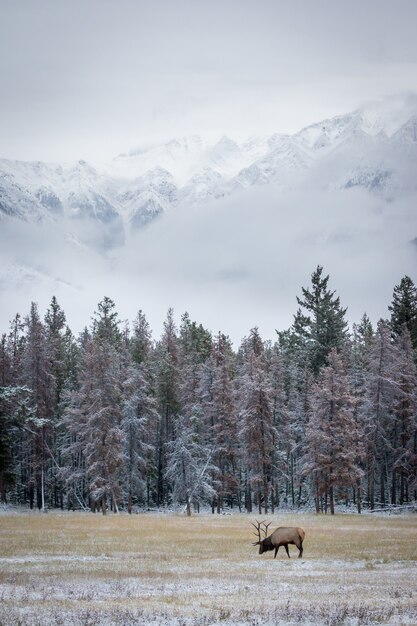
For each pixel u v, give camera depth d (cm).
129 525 5322
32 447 7881
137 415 7888
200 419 8150
